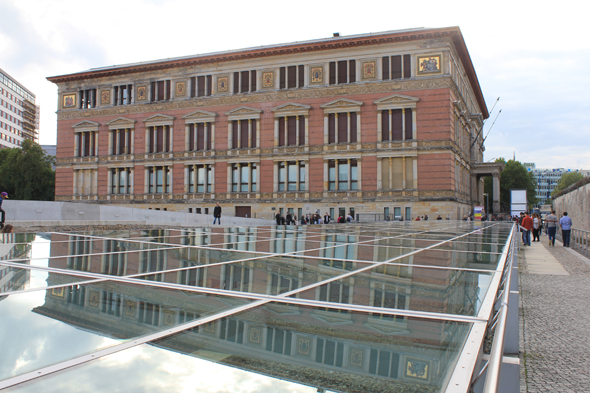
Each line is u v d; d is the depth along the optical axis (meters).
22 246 9.20
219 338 2.61
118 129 62.75
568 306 10.15
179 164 59.44
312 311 3.43
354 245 10.13
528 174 115.19
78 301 3.69
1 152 99.50
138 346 2.45
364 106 52.22
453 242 11.30
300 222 50.44
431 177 49.53
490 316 3.30
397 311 3.42
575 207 32.69
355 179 52.91
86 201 63.56
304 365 2.13
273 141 55.62
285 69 55.75
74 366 2.11
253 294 4.09
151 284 4.62
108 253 7.86
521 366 6.20
